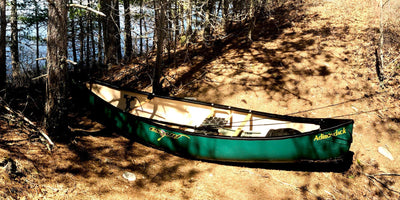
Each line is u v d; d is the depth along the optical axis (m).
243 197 4.97
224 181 5.45
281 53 10.70
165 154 6.31
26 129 5.63
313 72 9.38
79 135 6.28
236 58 10.90
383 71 8.78
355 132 7.11
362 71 9.04
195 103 7.26
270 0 15.29
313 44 10.93
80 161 5.18
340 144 5.43
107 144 6.21
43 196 4.00
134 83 10.29
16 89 8.95
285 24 13.29
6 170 4.04
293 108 8.13
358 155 6.47
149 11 9.67
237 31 13.56
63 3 5.02
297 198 5.14
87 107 7.82
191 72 10.27
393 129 7.11
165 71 10.45
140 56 12.69
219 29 13.77
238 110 6.80
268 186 5.40
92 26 17.17
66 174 4.68
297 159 5.50
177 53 12.09
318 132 5.21
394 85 8.27
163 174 5.45
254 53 11.07
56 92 5.40
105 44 12.66
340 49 10.30
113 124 7.01
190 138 5.90
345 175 5.93
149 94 7.59
